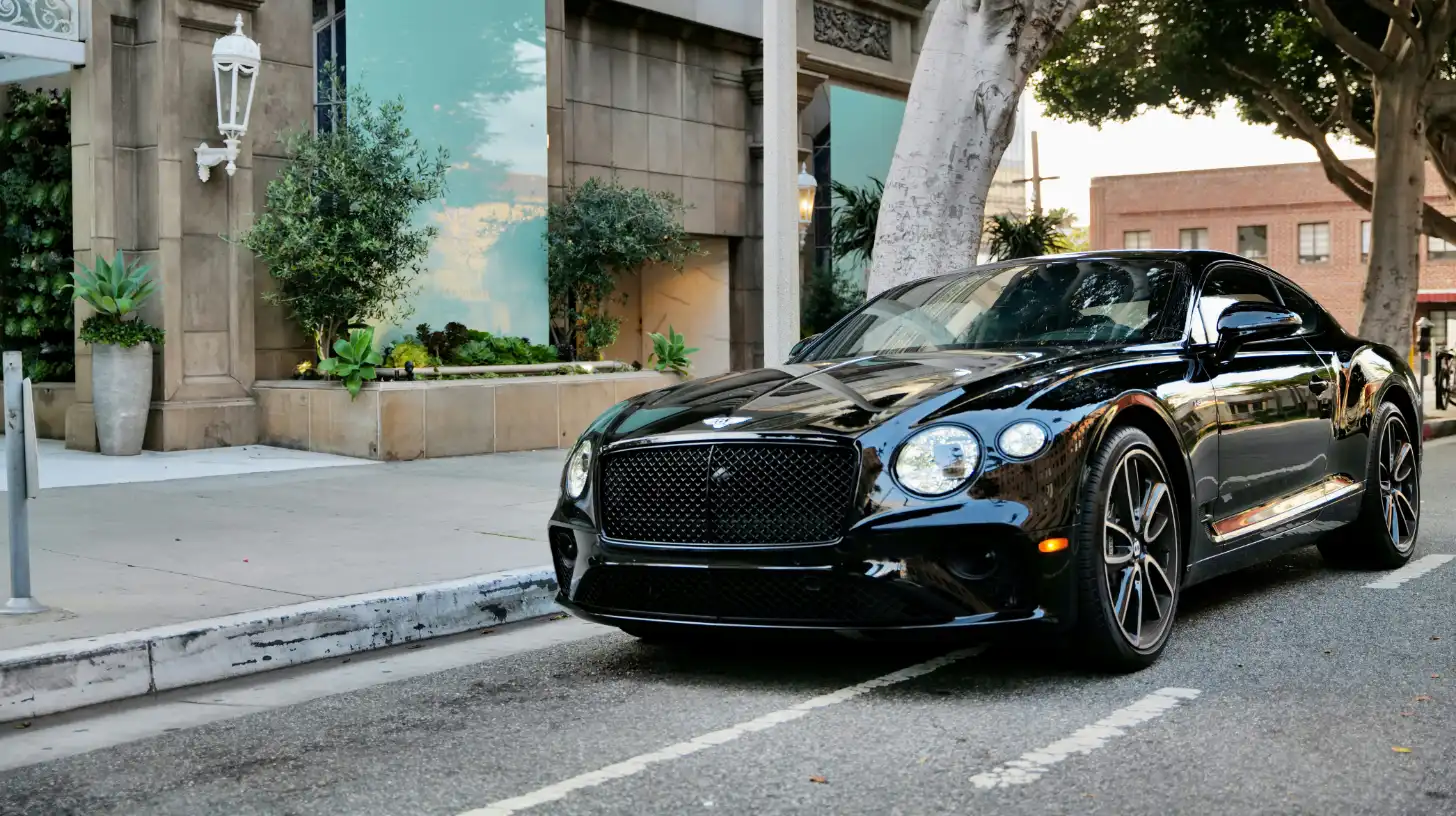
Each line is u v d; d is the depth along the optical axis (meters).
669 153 16.25
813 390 4.32
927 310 5.33
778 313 8.34
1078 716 3.78
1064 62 19.86
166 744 3.83
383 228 11.44
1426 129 19.80
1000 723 3.73
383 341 12.39
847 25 18.59
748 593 4.00
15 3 10.43
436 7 12.89
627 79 15.71
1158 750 3.44
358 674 4.76
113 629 4.65
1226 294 5.30
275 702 4.35
